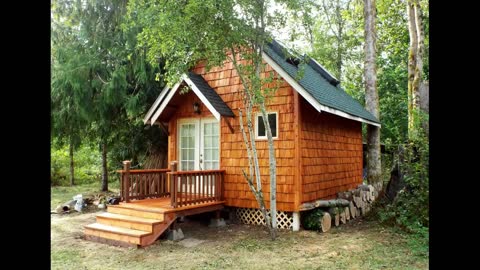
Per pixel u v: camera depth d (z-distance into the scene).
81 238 7.26
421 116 7.38
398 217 7.78
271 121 8.08
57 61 10.38
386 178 13.05
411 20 13.06
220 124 8.80
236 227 8.10
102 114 10.69
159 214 6.89
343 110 8.35
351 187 10.84
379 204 9.38
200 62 9.27
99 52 10.80
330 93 9.43
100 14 10.84
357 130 11.80
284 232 7.57
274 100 8.02
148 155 12.71
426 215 7.11
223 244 6.65
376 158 11.14
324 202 8.07
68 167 18.73
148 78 10.80
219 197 8.40
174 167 7.16
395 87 18.94
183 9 6.42
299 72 7.20
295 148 7.70
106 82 10.48
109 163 14.92
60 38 10.64
